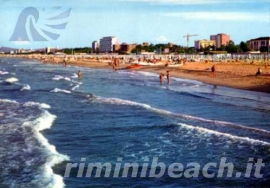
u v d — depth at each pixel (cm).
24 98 3747
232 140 1847
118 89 4550
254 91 4078
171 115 2602
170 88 4559
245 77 5325
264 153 1619
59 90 4456
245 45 14775
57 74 7769
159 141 1859
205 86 4700
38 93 4203
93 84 5294
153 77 6550
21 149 1656
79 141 1861
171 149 1711
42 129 2131
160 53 18588
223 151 1664
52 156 1547
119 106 3056
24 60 19650
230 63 8788
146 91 4269
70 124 2288
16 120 2380
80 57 18050
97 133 2038
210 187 1250
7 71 9025
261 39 15788
